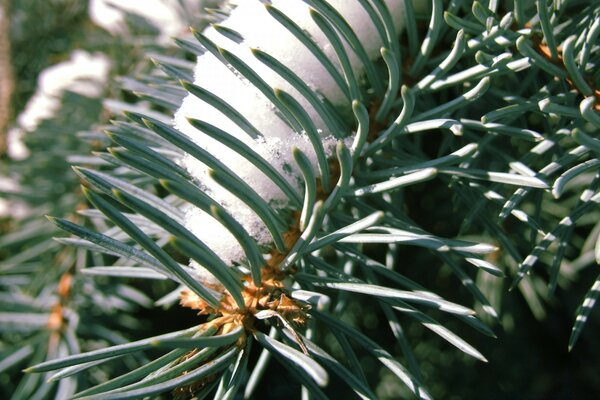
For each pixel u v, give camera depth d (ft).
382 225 0.43
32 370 0.35
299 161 0.36
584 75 0.42
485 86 0.39
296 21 0.44
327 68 0.41
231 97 0.42
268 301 0.39
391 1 0.45
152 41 0.72
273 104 0.40
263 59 0.38
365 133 0.40
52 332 0.68
